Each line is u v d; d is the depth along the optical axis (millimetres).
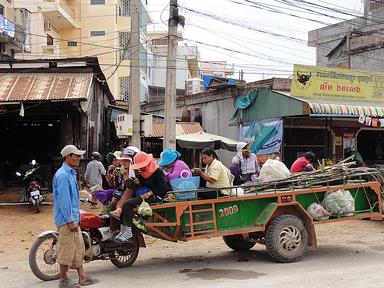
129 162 7449
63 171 6105
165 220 7332
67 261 6148
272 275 6883
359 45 27797
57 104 15125
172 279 6754
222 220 7582
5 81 15320
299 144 16984
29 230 11008
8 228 11180
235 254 8672
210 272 7184
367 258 8156
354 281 6445
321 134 17312
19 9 32594
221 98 19984
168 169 7730
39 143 21109
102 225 7230
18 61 15961
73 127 16125
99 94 19828
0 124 20906
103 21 41062
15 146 21094
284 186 8211
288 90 17234
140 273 7160
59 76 15898
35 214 12750
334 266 7484
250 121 18000
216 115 20453
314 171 8719
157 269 7441
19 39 29812
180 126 20156
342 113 15477
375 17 29266
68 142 16047
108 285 6410
